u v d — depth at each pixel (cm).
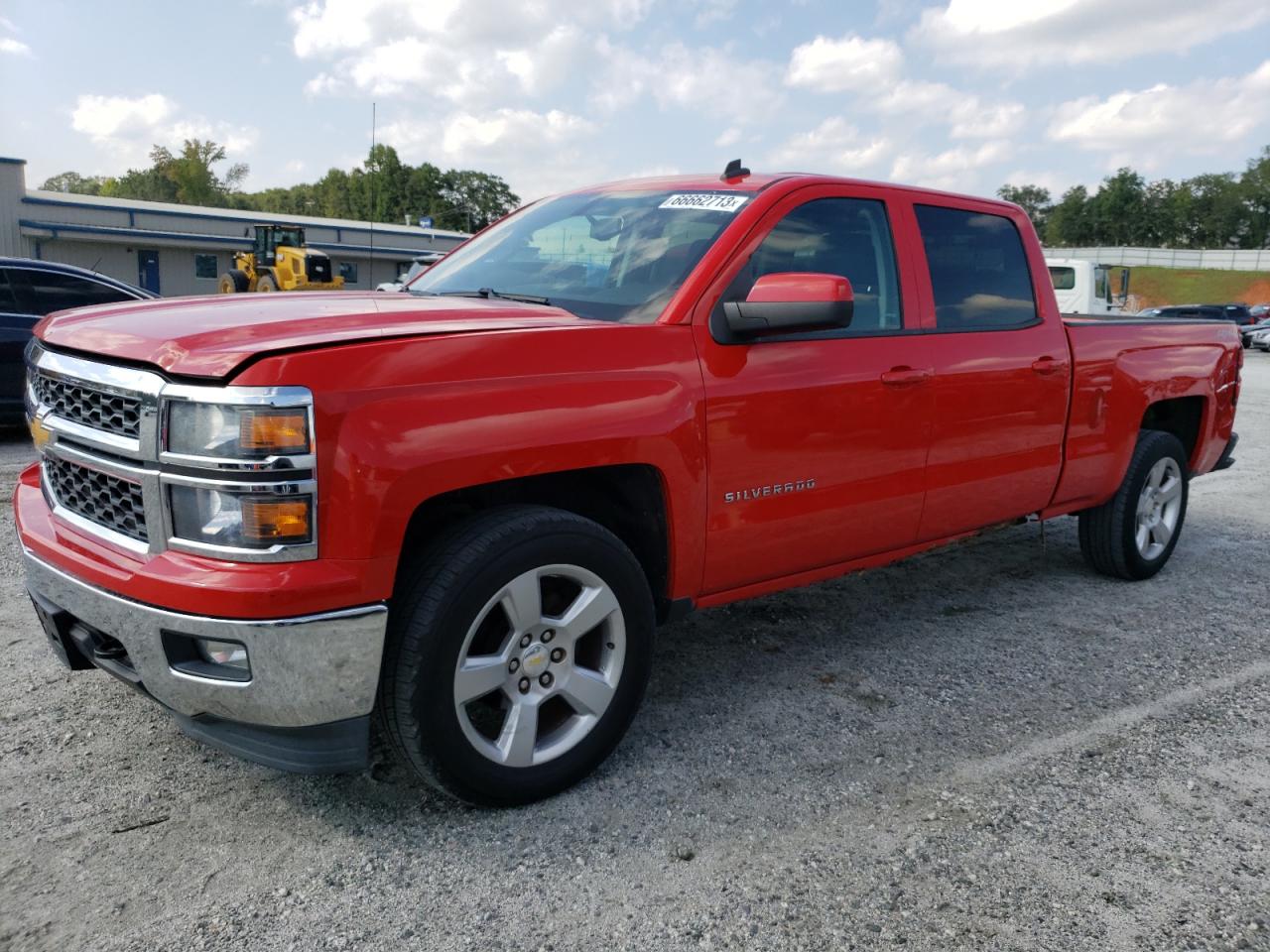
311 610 223
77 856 245
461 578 244
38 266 805
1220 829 270
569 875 243
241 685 225
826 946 219
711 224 323
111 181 8869
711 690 359
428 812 269
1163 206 12506
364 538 227
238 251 3578
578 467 264
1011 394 398
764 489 315
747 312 300
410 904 230
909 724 333
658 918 227
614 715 286
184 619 222
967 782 293
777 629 427
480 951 215
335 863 246
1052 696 359
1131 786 292
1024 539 595
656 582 308
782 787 288
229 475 217
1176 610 463
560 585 278
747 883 241
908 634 424
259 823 262
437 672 244
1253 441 1038
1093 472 458
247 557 219
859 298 350
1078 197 13062
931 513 378
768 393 309
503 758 263
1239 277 8156
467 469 242
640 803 277
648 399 279
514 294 339
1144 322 486
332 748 239
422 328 249
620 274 324
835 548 348
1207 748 319
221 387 218
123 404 238
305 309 271
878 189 367
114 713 321
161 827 259
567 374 263
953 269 389
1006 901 236
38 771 285
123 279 3422
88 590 241
